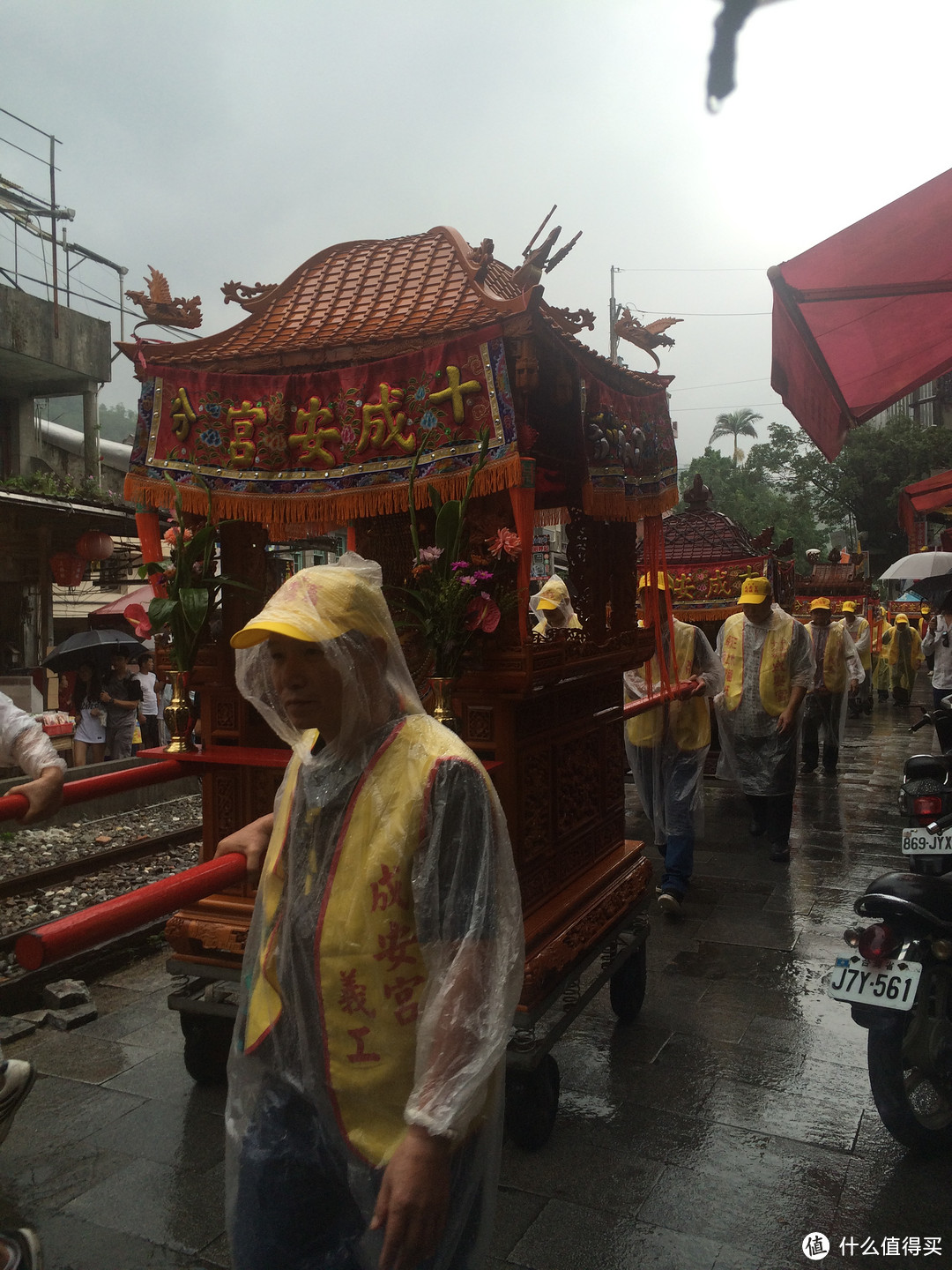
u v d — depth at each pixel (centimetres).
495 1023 148
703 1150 297
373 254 368
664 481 407
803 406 338
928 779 332
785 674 619
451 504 287
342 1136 153
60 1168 285
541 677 302
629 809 790
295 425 319
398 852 152
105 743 983
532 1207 268
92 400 1556
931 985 301
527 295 276
